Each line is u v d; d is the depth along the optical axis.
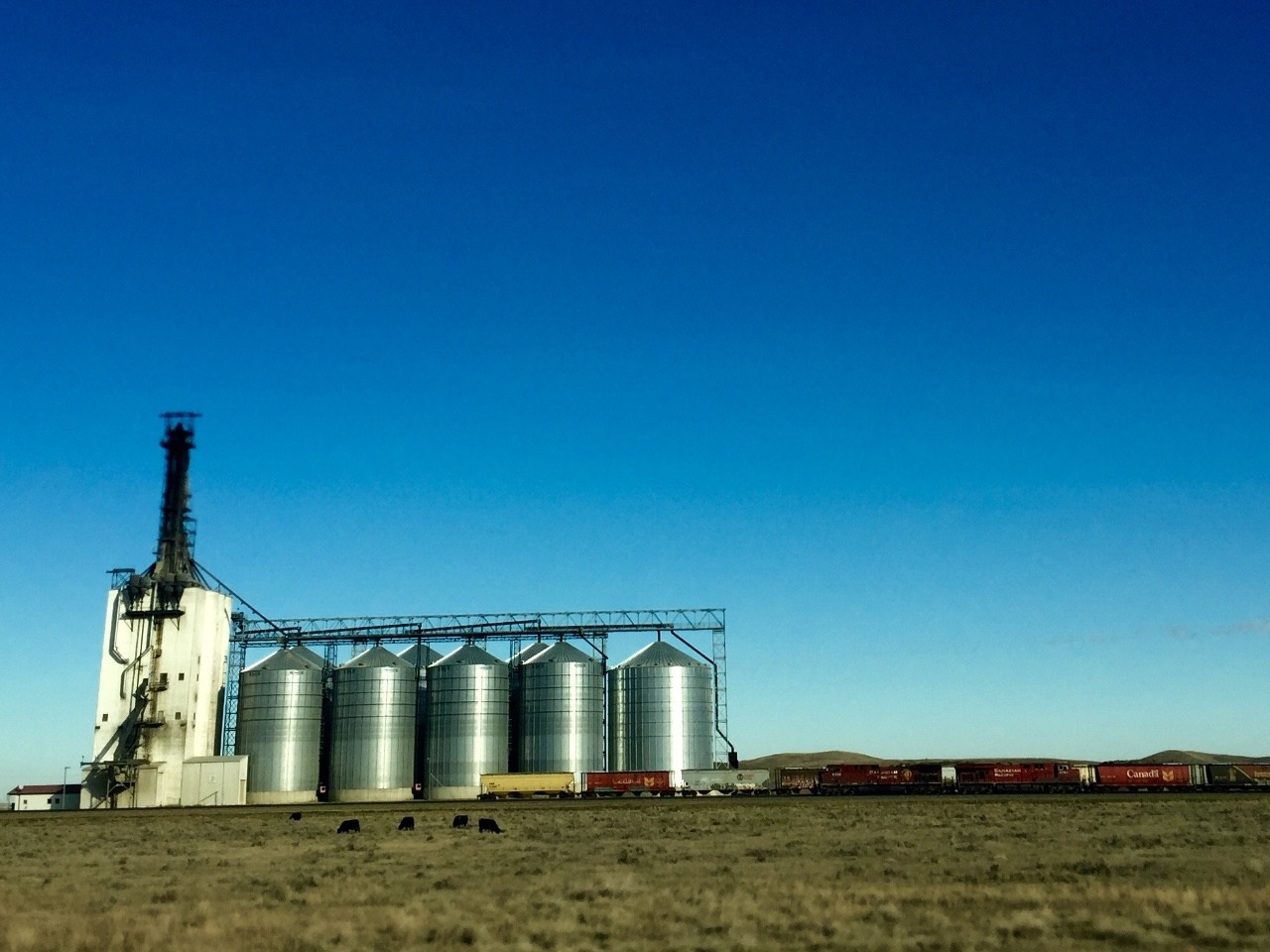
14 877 49.91
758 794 147.75
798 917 32.50
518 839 69.88
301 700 165.12
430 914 34.44
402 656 182.50
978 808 97.06
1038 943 28.03
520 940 29.33
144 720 148.50
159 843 72.38
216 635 157.50
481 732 164.75
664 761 162.25
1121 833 64.62
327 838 73.75
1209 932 28.75
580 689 165.62
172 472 160.38
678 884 41.88
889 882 41.28
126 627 153.12
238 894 41.06
